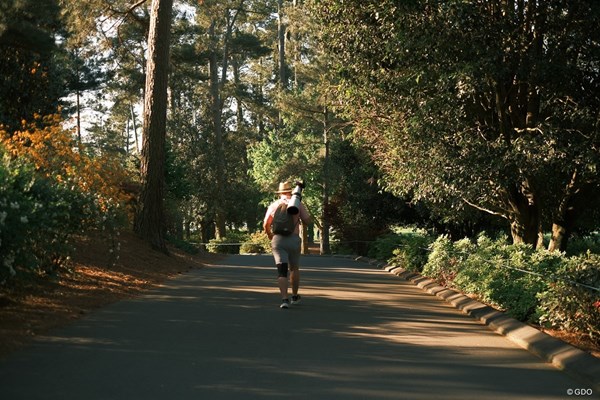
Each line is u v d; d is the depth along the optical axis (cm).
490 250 1733
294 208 1262
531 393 673
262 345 891
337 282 1852
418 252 2216
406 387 687
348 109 2316
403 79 1908
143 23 2633
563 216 2273
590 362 756
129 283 1520
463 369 775
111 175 2111
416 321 1140
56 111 2645
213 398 634
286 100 4941
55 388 655
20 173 1116
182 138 6088
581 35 1806
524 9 1917
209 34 6331
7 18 2095
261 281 1769
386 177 2395
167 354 820
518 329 990
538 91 1967
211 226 7312
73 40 2558
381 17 1878
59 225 1251
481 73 1741
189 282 1702
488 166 1828
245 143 7544
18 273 1005
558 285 1070
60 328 967
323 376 727
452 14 1730
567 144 1797
